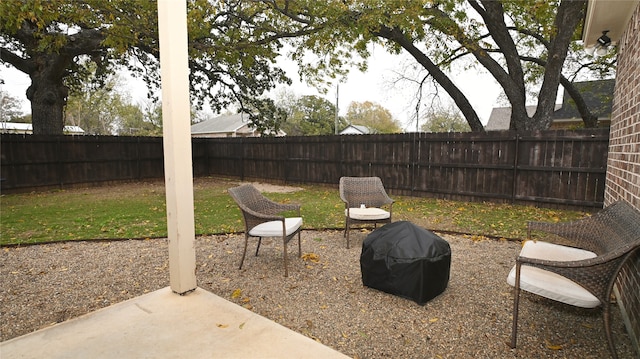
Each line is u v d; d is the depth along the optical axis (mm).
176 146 2443
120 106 33188
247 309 2553
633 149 2746
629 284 2449
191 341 2029
